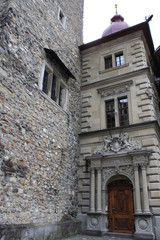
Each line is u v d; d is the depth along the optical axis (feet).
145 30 47.34
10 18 27.25
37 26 34.01
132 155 35.96
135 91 41.75
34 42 32.27
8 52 25.84
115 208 36.78
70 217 34.91
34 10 33.96
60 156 34.76
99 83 46.98
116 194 37.52
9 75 25.32
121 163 37.24
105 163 38.83
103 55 50.37
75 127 42.65
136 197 33.45
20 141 25.39
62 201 33.06
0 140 22.26
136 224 31.96
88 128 44.27
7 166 22.57
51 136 32.91
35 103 29.89
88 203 37.73
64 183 34.65
